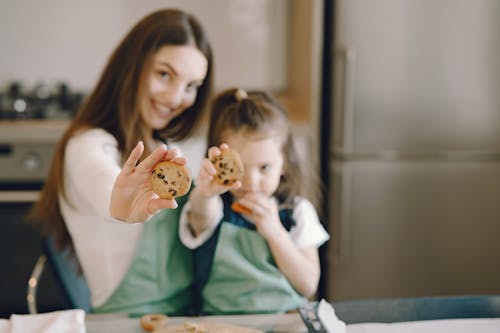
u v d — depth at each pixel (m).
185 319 0.99
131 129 1.27
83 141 1.21
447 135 2.40
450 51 2.34
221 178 0.99
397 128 2.39
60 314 0.96
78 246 1.31
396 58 2.34
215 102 1.31
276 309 1.15
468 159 2.42
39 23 2.76
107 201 1.02
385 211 2.44
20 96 2.67
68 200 1.30
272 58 2.88
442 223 2.46
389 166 2.41
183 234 1.19
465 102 2.38
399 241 2.47
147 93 1.27
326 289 2.54
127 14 2.78
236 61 2.87
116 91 1.28
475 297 1.06
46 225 1.38
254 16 2.84
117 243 1.30
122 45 1.28
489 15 2.33
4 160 2.32
